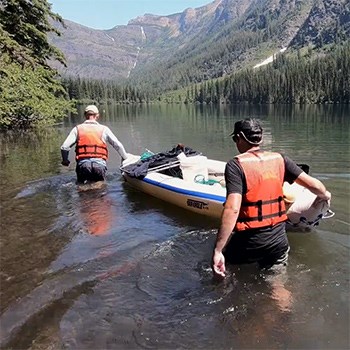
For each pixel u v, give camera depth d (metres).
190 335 2.92
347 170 9.06
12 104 18.12
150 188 6.64
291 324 2.99
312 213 4.49
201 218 5.58
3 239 4.84
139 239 4.76
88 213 5.82
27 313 3.22
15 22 19.47
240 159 3.54
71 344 2.84
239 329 2.96
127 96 124.25
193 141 15.79
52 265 4.09
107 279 3.76
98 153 7.48
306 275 3.69
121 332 2.97
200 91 132.88
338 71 91.31
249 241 3.61
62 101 23.16
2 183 7.79
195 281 3.67
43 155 11.45
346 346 2.75
